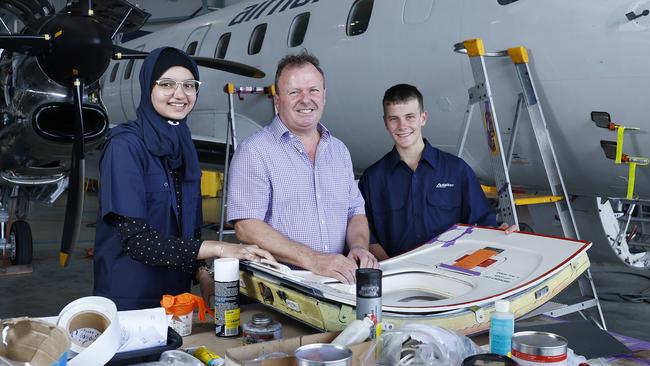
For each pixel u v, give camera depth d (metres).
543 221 4.03
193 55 7.09
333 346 1.01
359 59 4.59
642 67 3.00
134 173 1.76
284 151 1.96
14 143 4.39
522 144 3.69
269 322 1.49
